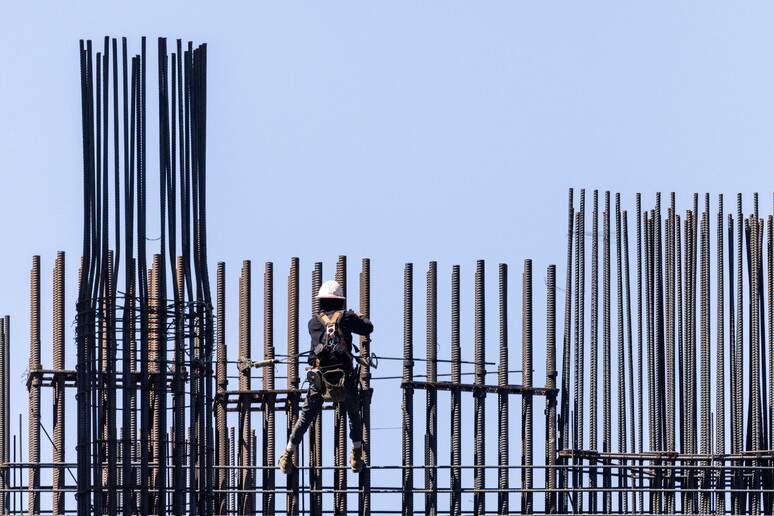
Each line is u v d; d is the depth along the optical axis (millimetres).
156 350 80812
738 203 87625
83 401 68500
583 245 84938
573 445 82625
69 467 80125
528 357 82188
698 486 84688
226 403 81812
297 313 81938
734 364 86062
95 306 68438
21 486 80500
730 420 85500
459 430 80312
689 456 84062
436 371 80625
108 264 68688
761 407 86188
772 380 86875
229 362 79750
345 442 80875
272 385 81500
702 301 86750
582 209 85312
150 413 80688
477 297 81500
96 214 68750
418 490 79688
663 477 84000
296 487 79438
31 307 82438
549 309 83125
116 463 68625
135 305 68500
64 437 81625
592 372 83500
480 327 81312
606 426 83312
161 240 68750
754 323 86938
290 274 82438
